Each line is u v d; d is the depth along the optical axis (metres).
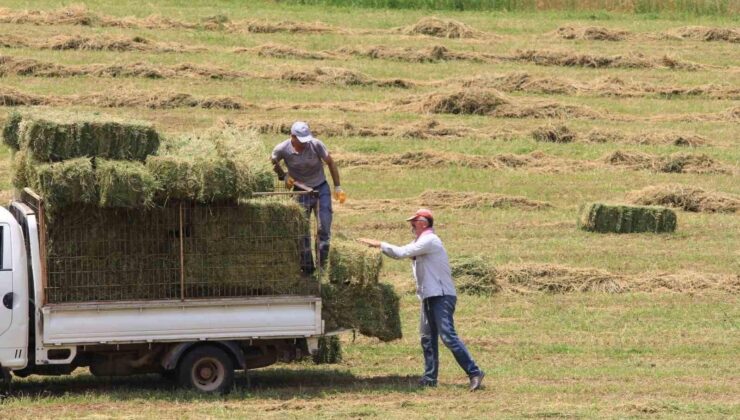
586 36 135.88
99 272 46.91
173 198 47.12
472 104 107.94
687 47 135.25
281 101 106.31
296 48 122.31
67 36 115.88
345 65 118.75
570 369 54.47
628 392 50.56
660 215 82.12
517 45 131.00
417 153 94.44
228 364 48.03
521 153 99.00
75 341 46.09
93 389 49.47
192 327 47.06
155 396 47.00
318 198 49.50
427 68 120.25
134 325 46.56
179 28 126.25
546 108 108.81
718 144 103.94
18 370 47.75
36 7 129.75
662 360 57.00
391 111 106.50
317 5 146.00
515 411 46.25
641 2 152.38
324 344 55.44
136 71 108.81
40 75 106.69
